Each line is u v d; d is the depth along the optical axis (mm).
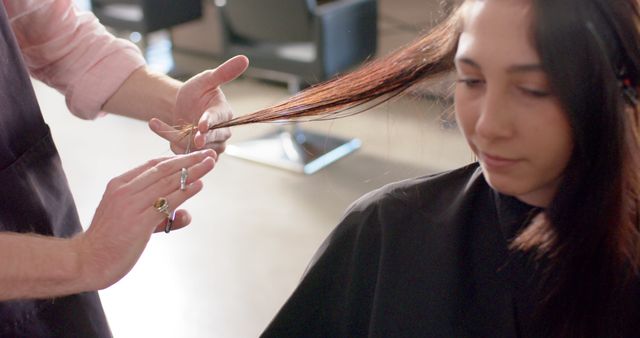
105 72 1006
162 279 2250
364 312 780
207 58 4152
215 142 896
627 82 538
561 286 638
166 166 714
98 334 953
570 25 514
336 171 2826
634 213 599
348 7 2662
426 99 748
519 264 675
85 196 2770
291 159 2910
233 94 3613
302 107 770
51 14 991
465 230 712
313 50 2650
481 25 544
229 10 2809
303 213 2582
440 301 709
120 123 3396
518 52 527
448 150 2777
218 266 2305
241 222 2543
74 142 3227
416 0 3197
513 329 678
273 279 2230
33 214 858
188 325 2047
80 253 719
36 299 854
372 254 766
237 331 2016
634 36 527
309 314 811
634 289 628
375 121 3031
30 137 877
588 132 544
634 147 559
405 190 761
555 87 527
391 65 714
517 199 674
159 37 4422
